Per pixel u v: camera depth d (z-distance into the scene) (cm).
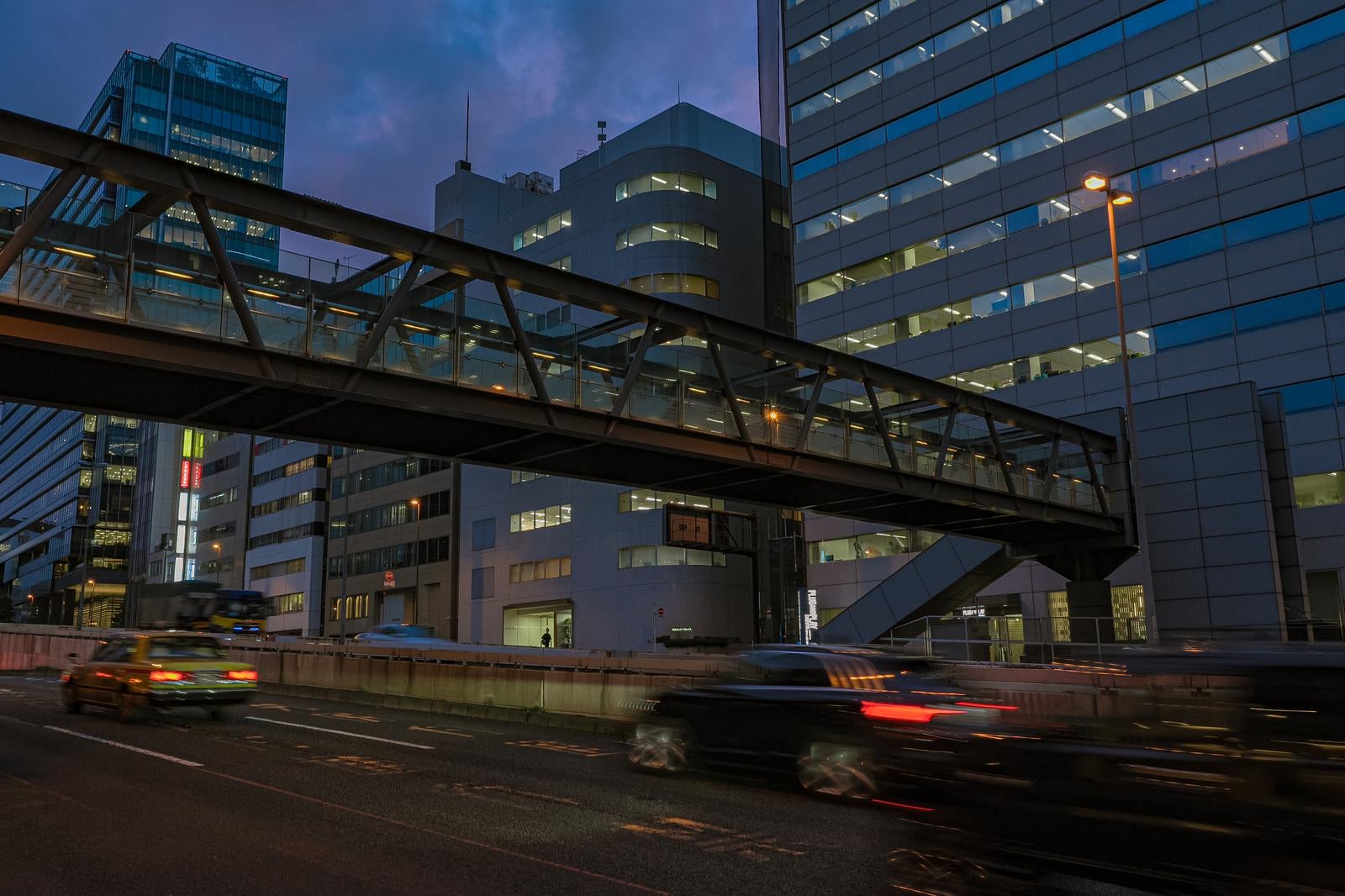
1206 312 4281
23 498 16338
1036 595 4525
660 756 1234
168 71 15475
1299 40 4188
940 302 5231
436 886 695
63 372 1828
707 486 2888
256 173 15950
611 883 709
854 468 2806
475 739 1627
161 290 1809
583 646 6225
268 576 9381
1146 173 4562
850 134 5825
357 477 8575
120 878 710
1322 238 4006
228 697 1856
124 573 13162
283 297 2006
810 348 2753
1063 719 732
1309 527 3888
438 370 2169
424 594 7638
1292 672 689
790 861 780
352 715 2031
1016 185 5016
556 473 2697
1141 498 2728
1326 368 3925
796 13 6284
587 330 2538
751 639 6106
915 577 4259
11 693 2584
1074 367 4656
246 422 2175
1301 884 573
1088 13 4872
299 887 688
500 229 7619
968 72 5309
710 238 6706
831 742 1038
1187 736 691
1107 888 692
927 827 729
